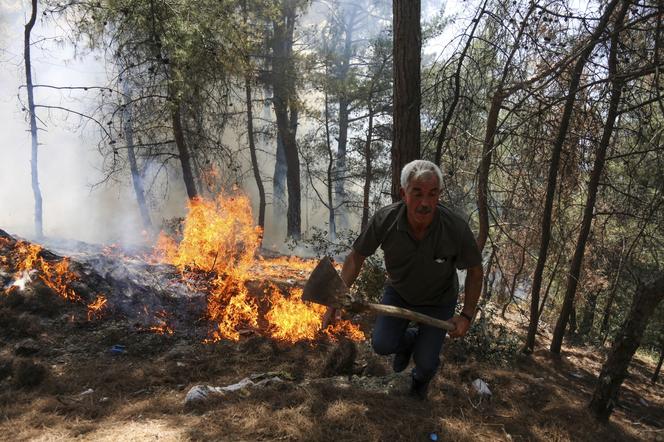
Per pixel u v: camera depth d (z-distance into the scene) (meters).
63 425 3.17
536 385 4.80
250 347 4.79
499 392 4.43
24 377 3.78
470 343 5.81
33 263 5.41
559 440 3.67
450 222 3.05
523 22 5.23
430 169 2.87
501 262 8.65
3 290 5.03
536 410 4.24
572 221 8.14
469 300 3.25
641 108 5.38
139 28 10.32
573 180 6.48
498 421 3.78
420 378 3.63
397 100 6.38
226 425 3.13
